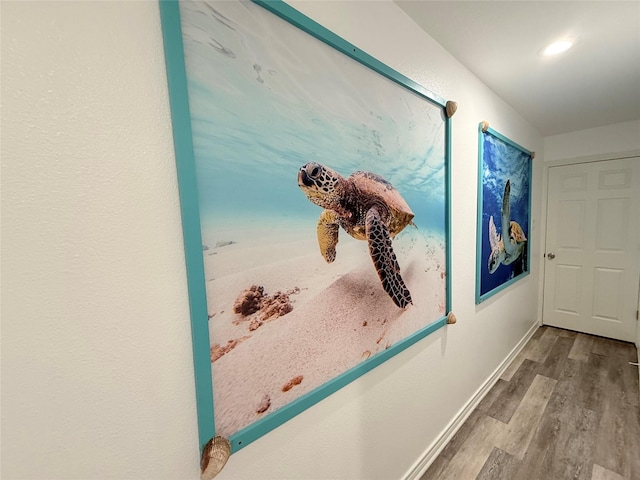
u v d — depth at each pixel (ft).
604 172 8.60
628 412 5.52
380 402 3.57
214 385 2.08
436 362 4.57
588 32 4.09
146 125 1.75
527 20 3.81
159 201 1.82
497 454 4.69
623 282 8.55
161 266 1.85
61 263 1.53
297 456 2.70
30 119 1.42
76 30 1.51
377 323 3.39
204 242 1.99
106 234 1.65
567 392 6.27
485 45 4.33
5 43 1.34
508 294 7.25
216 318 2.07
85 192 1.57
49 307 1.51
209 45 1.95
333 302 2.88
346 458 3.18
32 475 1.51
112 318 1.69
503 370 7.20
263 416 2.38
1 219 1.38
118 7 1.62
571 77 5.42
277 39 2.32
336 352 2.94
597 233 8.89
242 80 2.13
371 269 3.27
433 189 4.17
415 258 3.91
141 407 1.82
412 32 3.76
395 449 3.87
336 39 2.72
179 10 1.81
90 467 1.66
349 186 2.97
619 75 5.32
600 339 8.88
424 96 3.90
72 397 1.59
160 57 1.78
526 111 7.16
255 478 2.40
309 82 2.57
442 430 4.86
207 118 1.97
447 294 4.59
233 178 2.12
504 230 6.70
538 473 4.31
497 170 6.20
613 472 4.25
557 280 9.75
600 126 8.51
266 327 2.36
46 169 1.47
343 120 2.88
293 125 2.47
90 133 1.57
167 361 1.90
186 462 2.02
